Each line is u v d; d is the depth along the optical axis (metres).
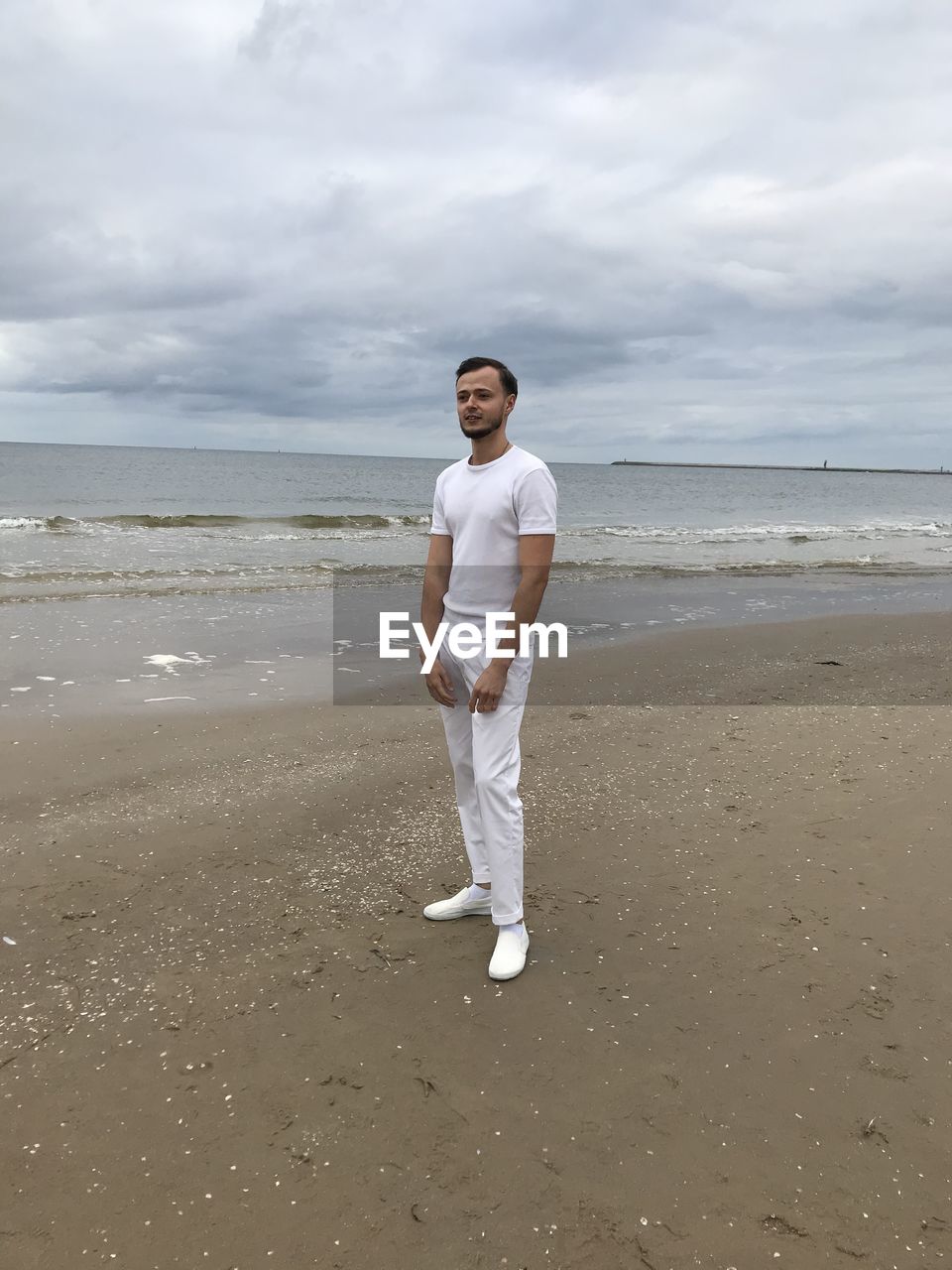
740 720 5.50
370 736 5.06
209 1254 1.64
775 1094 2.10
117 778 4.25
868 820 3.80
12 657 6.59
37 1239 1.66
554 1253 1.65
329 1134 1.95
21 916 2.92
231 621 8.51
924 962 2.69
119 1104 2.04
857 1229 1.71
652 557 16.23
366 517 19.81
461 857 3.50
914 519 32.44
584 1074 2.17
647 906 3.06
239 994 2.50
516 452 2.62
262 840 3.60
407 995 2.51
